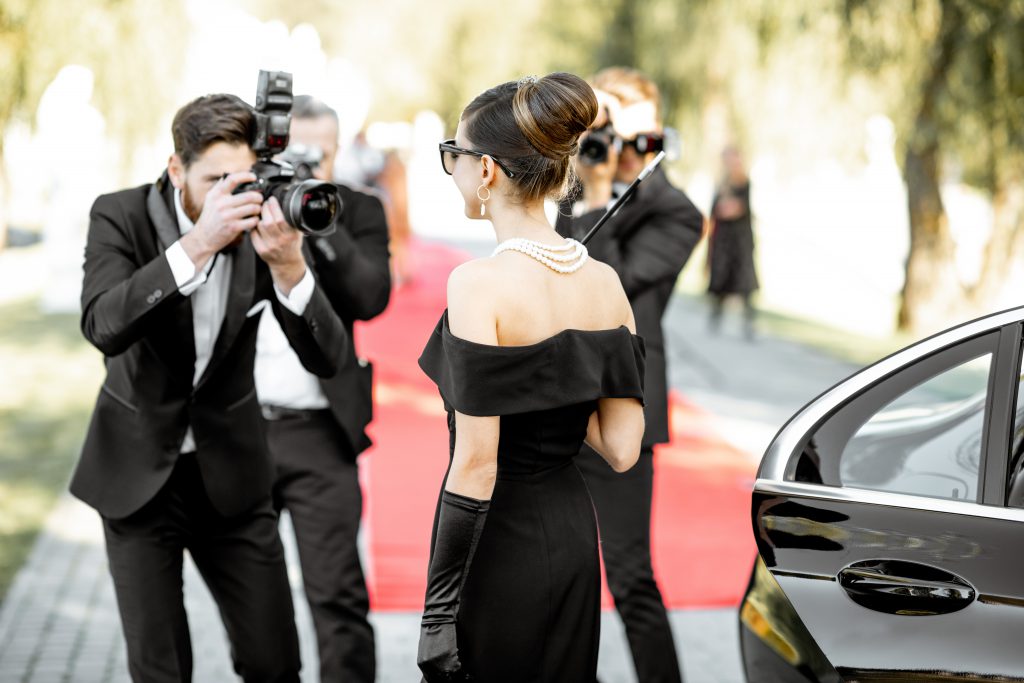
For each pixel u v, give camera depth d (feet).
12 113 30.07
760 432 27.45
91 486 9.76
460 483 7.63
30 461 22.82
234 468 9.93
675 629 15.30
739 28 45.32
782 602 8.72
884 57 39.65
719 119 52.49
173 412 9.67
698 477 22.71
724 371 36.83
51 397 28.40
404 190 50.47
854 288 65.41
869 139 44.27
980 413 8.66
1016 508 8.16
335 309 12.05
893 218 111.55
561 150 7.93
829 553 8.56
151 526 9.80
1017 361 8.50
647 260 12.32
